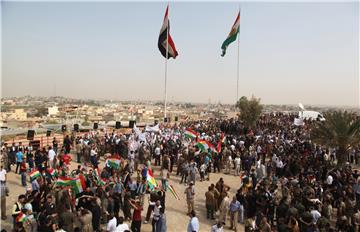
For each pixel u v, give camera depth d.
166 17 37.09
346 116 26.53
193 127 44.94
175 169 26.28
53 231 11.02
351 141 25.05
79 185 14.37
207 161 23.77
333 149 29.53
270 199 15.35
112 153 28.22
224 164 26.59
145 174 17.69
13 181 20.41
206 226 15.66
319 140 26.59
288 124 54.00
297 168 22.31
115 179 16.41
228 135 36.84
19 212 11.75
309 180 18.56
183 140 33.00
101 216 14.05
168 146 27.03
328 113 27.58
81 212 12.08
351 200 15.56
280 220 12.58
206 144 25.08
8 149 23.03
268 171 24.06
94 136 31.30
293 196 15.95
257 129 46.09
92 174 16.53
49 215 11.27
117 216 14.58
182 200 19.41
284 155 25.92
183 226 15.50
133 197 15.89
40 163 20.97
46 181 15.38
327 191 17.06
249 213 15.70
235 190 21.56
